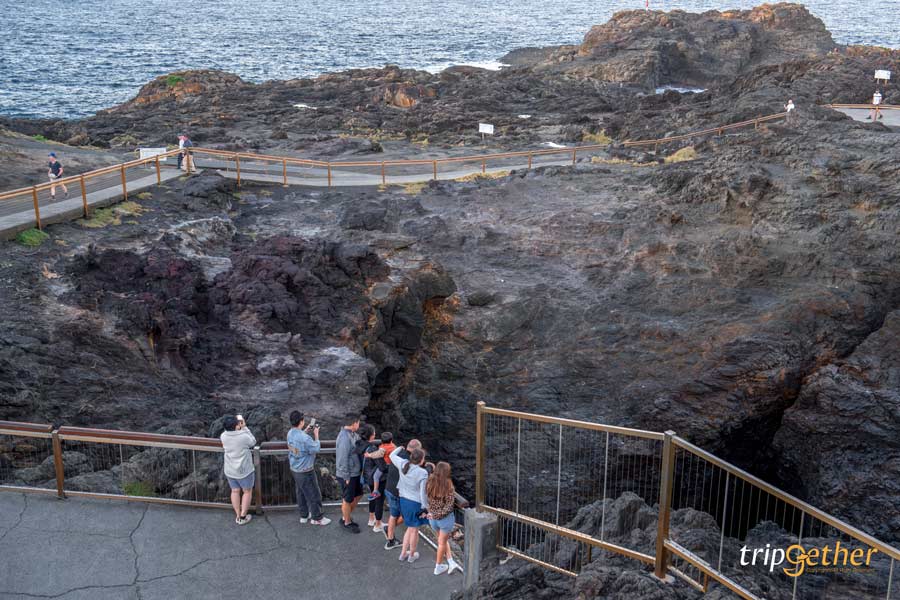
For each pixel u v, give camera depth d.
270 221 32.03
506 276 29.66
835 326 23.95
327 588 9.48
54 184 26.64
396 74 86.38
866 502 20.23
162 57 143.12
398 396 26.12
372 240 28.52
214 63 135.50
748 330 24.25
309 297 24.00
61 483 11.04
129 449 14.83
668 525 8.12
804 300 24.53
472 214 33.81
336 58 144.38
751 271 26.64
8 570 9.40
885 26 189.12
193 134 53.97
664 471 8.04
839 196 27.84
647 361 25.06
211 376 20.53
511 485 22.64
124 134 56.19
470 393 26.11
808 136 33.16
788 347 23.47
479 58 142.38
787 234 27.25
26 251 22.84
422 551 10.48
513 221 32.81
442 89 79.44
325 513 11.40
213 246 28.12
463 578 9.79
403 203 34.31
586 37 103.75
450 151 51.44
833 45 103.62
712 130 49.50
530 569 8.77
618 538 9.45
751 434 23.75
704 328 25.14
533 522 9.59
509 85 78.56
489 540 9.55
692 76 94.81
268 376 20.80
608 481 22.62
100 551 9.89
